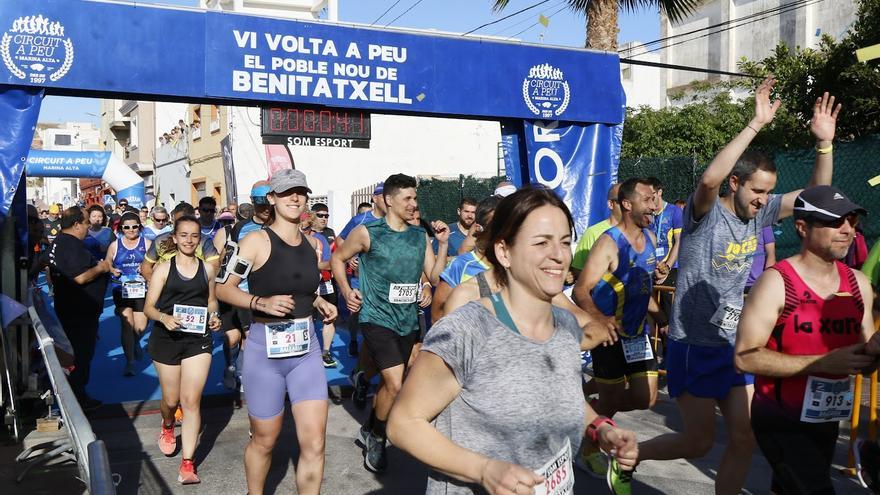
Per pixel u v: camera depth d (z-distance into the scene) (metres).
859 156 7.86
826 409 3.00
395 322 5.05
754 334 3.00
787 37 25.78
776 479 3.10
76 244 6.68
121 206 18.72
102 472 2.07
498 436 2.00
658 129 19.56
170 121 31.31
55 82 6.32
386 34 7.43
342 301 10.80
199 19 6.77
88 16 6.39
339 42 7.23
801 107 12.87
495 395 1.98
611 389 4.71
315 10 23.86
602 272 4.38
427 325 7.54
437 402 1.97
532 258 2.00
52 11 6.29
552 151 8.38
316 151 21.84
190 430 5.02
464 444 2.00
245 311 7.36
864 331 3.06
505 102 7.98
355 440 5.92
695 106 20.00
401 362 5.00
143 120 33.09
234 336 7.31
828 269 3.02
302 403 3.96
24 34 6.20
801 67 12.81
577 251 5.26
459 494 2.05
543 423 2.01
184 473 4.98
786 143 12.85
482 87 7.85
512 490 1.78
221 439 6.02
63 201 58.34
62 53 6.32
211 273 5.24
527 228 2.00
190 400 5.03
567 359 2.09
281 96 7.05
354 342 9.38
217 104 7.14
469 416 2.01
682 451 3.90
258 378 3.96
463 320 1.99
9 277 5.99
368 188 19.06
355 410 6.82
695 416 3.84
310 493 3.95
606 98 8.52
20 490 4.90
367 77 7.36
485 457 1.89
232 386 7.34
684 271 3.90
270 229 4.18
